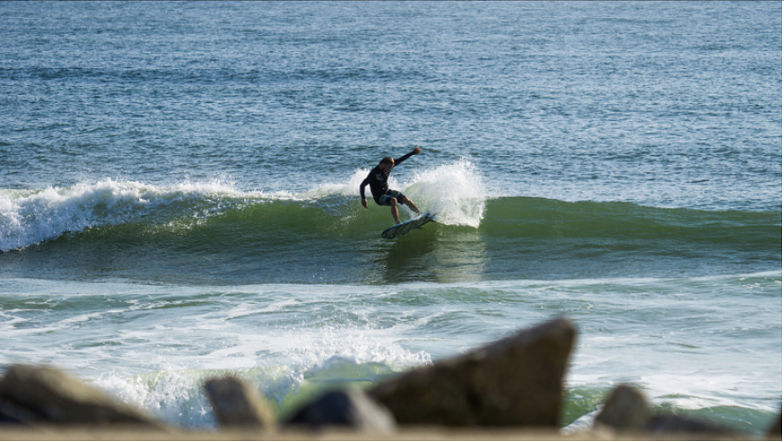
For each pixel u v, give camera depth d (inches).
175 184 2962.6
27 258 2145.7
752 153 3316.9
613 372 1058.7
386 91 5054.1
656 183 2886.3
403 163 3289.9
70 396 253.8
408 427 282.8
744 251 2042.3
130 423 253.9
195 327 1355.8
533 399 284.5
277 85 5275.6
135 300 1592.0
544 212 2405.3
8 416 241.6
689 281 1690.5
